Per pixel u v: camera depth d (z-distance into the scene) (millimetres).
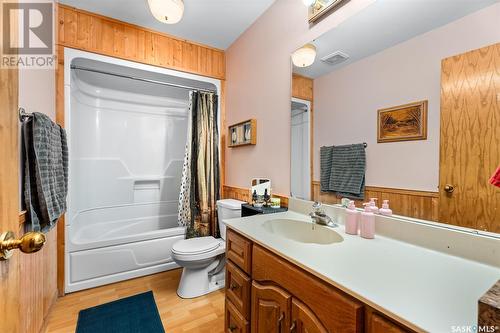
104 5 1897
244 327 1150
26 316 1222
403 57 1087
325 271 743
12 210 591
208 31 2279
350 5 1312
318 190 1520
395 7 1119
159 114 3133
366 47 1242
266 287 1016
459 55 903
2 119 543
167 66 2330
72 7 1905
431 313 533
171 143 3219
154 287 2004
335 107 1414
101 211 2670
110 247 2045
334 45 1406
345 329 661
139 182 2977
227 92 2615
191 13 2002
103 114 2725
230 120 2549
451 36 927
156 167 3104
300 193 1651
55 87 1817
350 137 1331
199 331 1504
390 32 1136
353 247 959
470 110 871
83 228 2441
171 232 2322
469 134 872
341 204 1372
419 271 744
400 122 1098
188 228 2309
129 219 2871
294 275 861
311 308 787
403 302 576
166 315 1646
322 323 743
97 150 2660
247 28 2227
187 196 2336
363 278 697
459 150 898
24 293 1194
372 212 1105
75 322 1562
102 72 2137
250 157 2193
